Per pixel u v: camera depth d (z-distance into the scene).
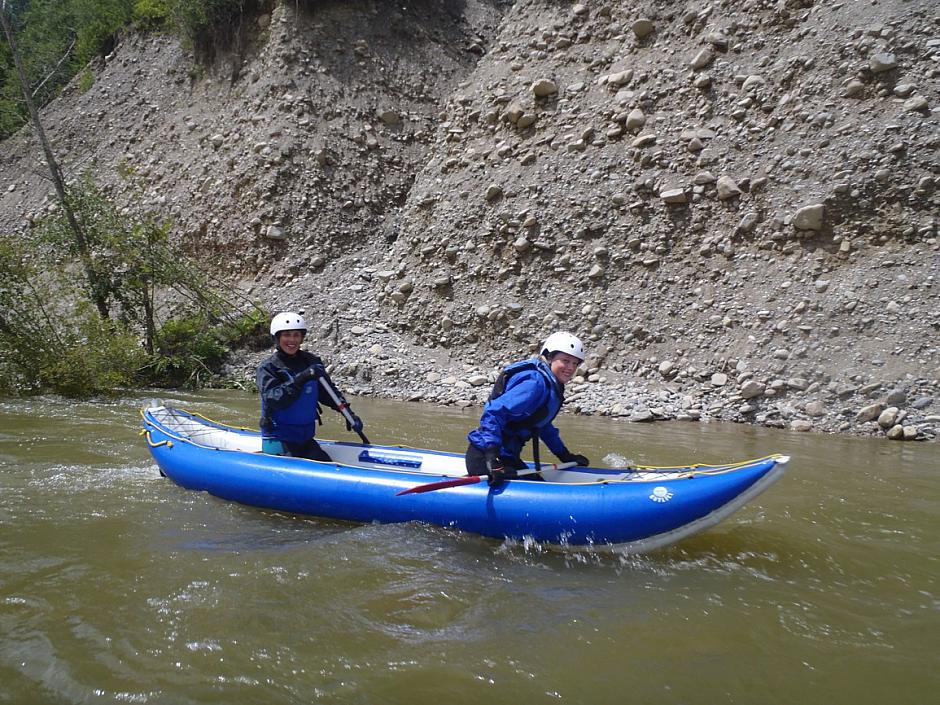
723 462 6.68
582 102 12.65
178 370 12.06
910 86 10.05
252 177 14.72
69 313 10.84
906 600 3.65
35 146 18.92
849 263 9.74
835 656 3.06
